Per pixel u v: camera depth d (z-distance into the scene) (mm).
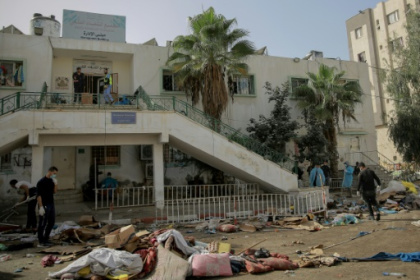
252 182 13930
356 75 21531
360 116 21359
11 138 10375
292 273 5113
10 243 7562
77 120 11133
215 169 15836
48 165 15578
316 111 16672
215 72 13906
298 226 9289
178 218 10312
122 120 11602
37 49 15070
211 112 13789
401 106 20031
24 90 14633
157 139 12648
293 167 14570
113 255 5133
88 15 16906
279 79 19094
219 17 14336
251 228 9000
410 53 20375
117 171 16625
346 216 9930
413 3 32531
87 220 9555
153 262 5289
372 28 37062
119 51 16203
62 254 6492
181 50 16969
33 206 9125
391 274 4809
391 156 32156
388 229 8320
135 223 10188
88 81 16844
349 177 15930
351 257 5961
